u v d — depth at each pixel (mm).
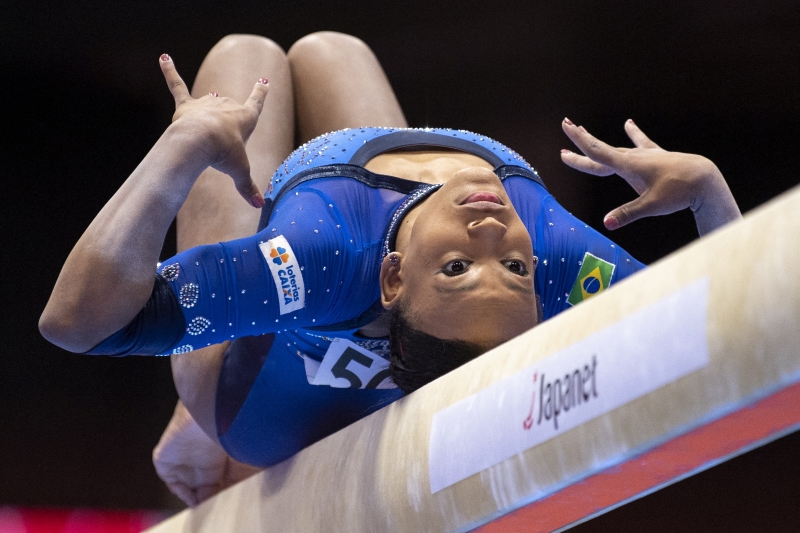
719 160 16312
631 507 15188
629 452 4449
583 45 16719
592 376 4641
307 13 17031
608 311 4688
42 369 16734
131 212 6543
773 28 15695
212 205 9844
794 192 3984
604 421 4543
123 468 16688
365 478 6285
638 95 16766
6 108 16609
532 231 7895
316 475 7047
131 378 17016
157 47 16656
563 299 8039
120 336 6625
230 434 8859
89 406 16797
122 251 6414
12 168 16812
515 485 5066
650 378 4336
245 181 7246
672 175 7711
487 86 17531
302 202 7512
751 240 4020
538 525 5430
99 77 16688
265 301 6980
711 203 7746
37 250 16938
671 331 4266
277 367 8234
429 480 5641
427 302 6430
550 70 17094
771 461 14938
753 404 3963
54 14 15898
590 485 4816
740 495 14875
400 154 8305
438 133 8578
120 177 17125
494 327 6246
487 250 6410
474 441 5344
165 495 16688
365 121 10875
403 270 6781
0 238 16812
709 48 16172
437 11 16969
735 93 16281
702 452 4434
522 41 16953
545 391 4926
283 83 11266
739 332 3953
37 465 16391
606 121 17000
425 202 7336
